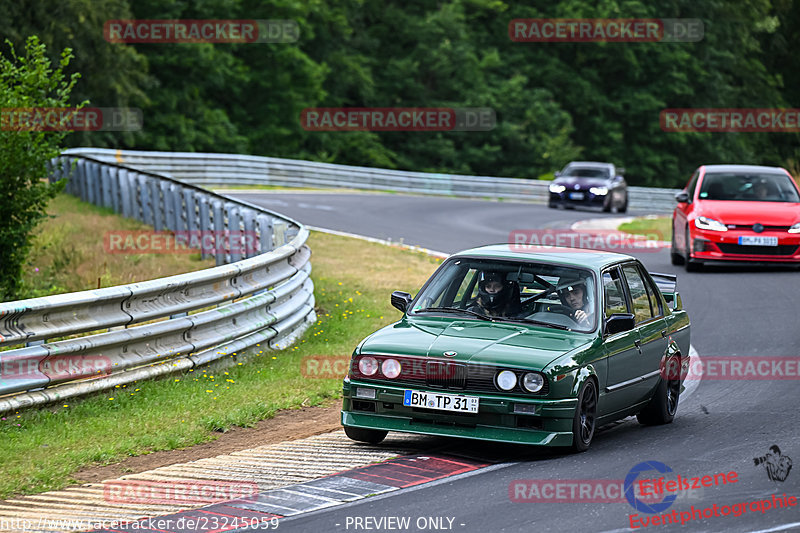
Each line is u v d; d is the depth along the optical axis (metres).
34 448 22.58
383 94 177.88
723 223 55.62
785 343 38.88
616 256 26.95
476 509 18.66
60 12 103.81
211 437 24.56
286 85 156.25
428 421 22.64
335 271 54.44
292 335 37.25
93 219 65.12
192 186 58.19
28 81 40.62
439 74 179.50
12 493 19.83
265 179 111.50
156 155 97.88
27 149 41.06
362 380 23.14
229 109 155.50
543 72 193.62
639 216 103.62
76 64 107.81
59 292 43.22
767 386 31.94
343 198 101.81
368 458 22.56
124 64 113.50
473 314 24.88
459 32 181.12
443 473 21.30
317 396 29.27
